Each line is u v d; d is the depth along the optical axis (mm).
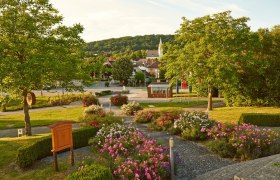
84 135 20844
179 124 24172
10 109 50344
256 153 17203
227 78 35156
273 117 27766
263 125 27969
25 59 22969
